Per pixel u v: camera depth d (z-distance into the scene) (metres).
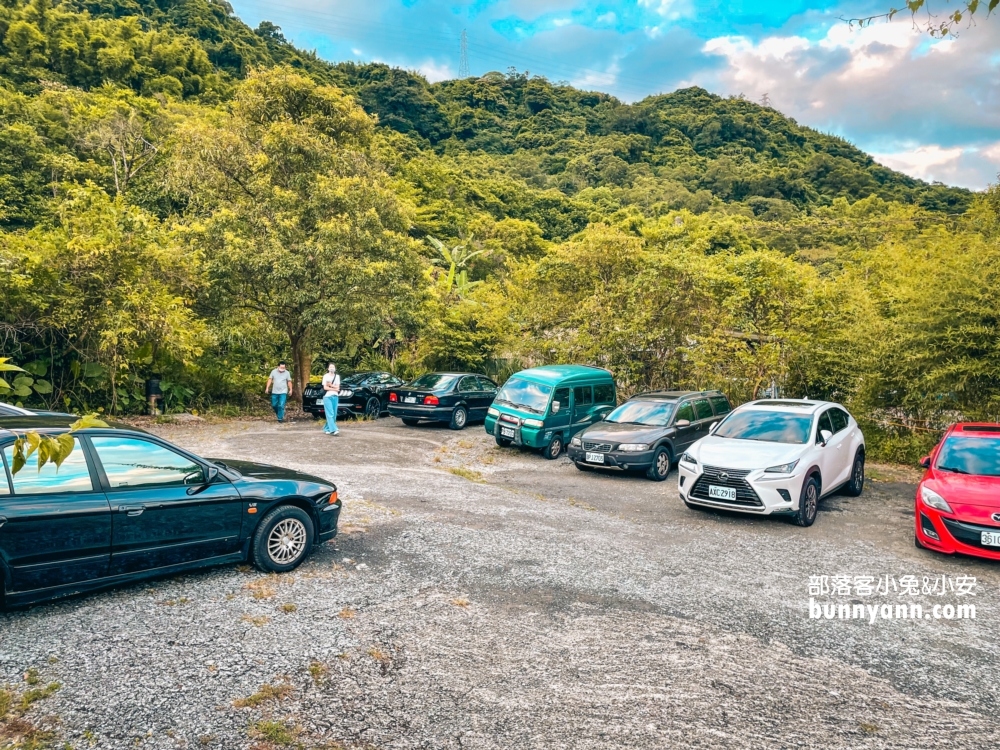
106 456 5.05
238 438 14.15
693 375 17.80
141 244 15.62
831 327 15.45
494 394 19.31
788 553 7.31
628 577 6.25
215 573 5.84
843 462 10.10
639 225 72.12
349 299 18.23
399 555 6.54
